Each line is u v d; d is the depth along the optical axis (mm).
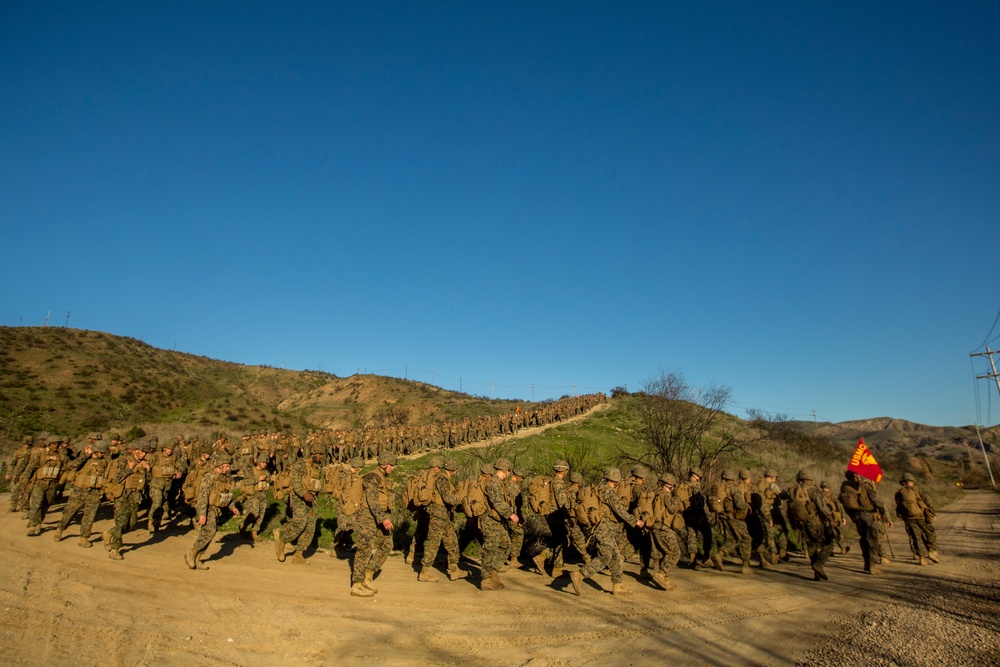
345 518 10688
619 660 6051
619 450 31828
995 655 6078
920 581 10305
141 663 5680
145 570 9102
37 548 10336
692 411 20453
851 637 6797
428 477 9555
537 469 19422
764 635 6945
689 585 9625
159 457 12555
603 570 9109
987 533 17625
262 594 8102
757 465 28844
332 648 6250
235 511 11344
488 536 8938
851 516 11484
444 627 7023
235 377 90312
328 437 30406
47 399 43594
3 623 6504
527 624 7215
